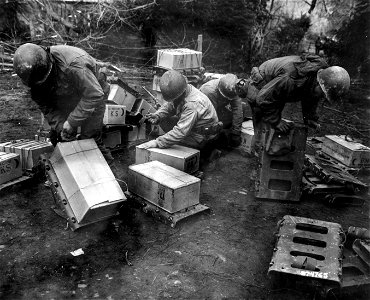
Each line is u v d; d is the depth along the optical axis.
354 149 5.51
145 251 3.74
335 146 5.78
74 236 3.86
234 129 5.94
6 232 3.87
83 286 3.27
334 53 10.87
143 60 10.64
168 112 5.44
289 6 11.09
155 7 10.48
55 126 4.63
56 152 3.99
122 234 3.95
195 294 3.26
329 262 3.22
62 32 10.54
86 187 3.79
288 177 4.73
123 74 9.53
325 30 10.91
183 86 4.87
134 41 10.71
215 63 10.94
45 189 4.62
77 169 3.88
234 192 4.96
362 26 10.52
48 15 10.44
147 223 4.14
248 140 5.88
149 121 5.51
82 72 4.12
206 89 5.66
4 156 4.50
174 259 3.66
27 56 3.91
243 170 5.55
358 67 10.70
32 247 3.68
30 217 4.12
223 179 5.28
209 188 5.01
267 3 11.03
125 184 4.50
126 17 10.48
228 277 3.48
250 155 5.91
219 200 4.75
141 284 3.33
